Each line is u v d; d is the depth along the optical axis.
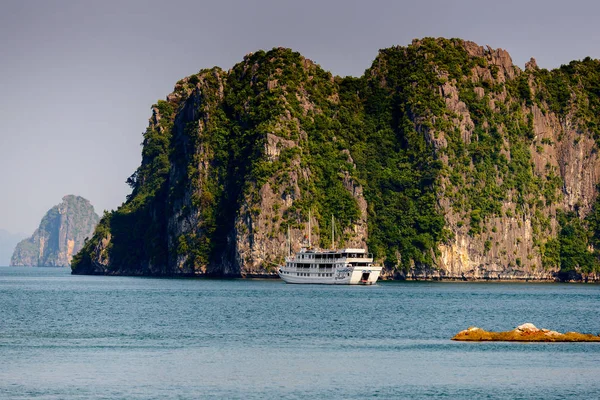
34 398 197.88
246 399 199.00
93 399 197.38
